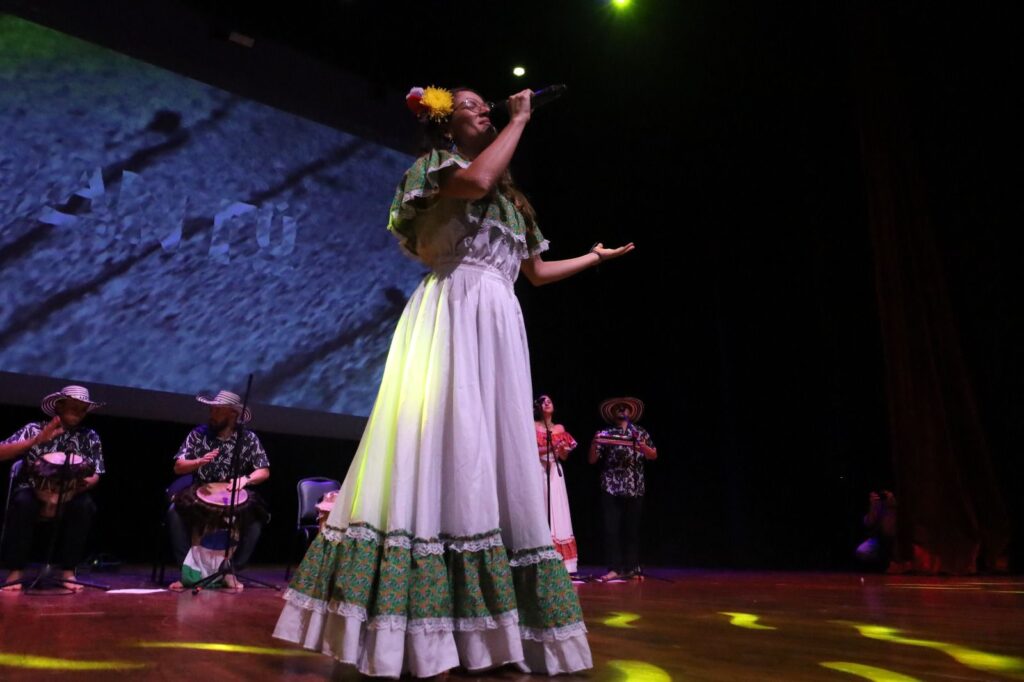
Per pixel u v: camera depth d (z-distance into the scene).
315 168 7.30
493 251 1.76
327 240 7.21
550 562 1.58
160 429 7.49
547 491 5.84
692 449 8.05
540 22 7.70
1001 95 6.26
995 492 6.04
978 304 6.39
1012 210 6.18
